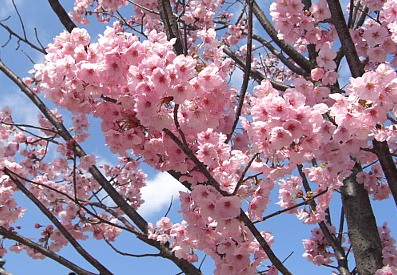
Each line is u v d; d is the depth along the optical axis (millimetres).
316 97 1824
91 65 1531
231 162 1609
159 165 1679
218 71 1575
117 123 1638
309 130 1469
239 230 1592
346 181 2152
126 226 2004
